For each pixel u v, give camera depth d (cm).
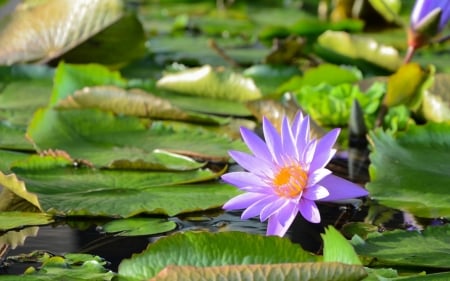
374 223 168
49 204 169
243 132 159
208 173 180
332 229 151
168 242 154
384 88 204
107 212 168
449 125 183
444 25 202
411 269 156
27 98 213
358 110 196
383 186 174
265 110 197
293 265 146
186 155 187
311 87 207
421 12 201
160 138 192
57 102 206
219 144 191
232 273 146
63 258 158
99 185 176
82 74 212
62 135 190
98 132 192
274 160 158
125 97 202
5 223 167
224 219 169
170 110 202
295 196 157
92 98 203
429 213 170
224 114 209
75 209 168
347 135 201
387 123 201
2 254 160
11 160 183
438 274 153
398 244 159
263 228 167
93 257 158
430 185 174
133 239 164
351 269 146
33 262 158
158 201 172
